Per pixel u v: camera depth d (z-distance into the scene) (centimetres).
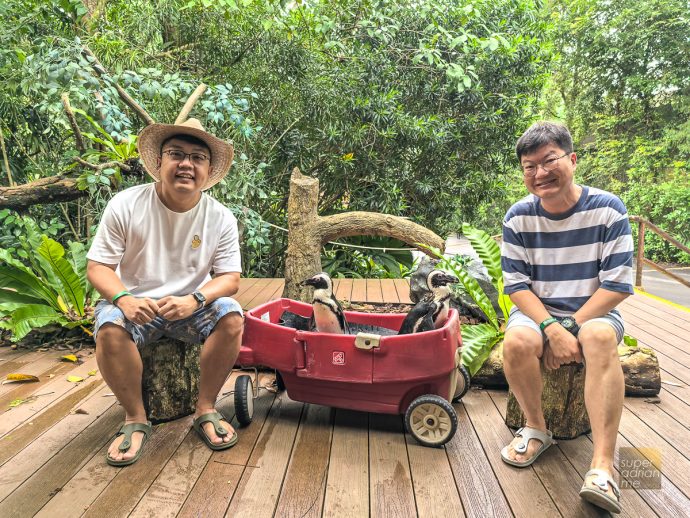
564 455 220
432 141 569
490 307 297
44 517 174
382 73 561
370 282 516
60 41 374
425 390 232
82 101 373
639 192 1230
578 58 1316
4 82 419
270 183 596
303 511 179
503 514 179
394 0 569
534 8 655
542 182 206
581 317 205
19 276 365
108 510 178
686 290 729
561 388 229
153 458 213
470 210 688
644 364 279
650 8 1230
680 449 225
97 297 386
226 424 229
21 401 267
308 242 333
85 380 297
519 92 639
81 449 220
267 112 557
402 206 613
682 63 1223
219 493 189
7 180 479
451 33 584
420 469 207
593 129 1384
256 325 246
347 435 235
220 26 533
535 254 222
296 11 552
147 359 239
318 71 559
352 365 231
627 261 203
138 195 221
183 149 212
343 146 563
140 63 483
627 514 180
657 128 1300
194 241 228
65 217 507
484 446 226
